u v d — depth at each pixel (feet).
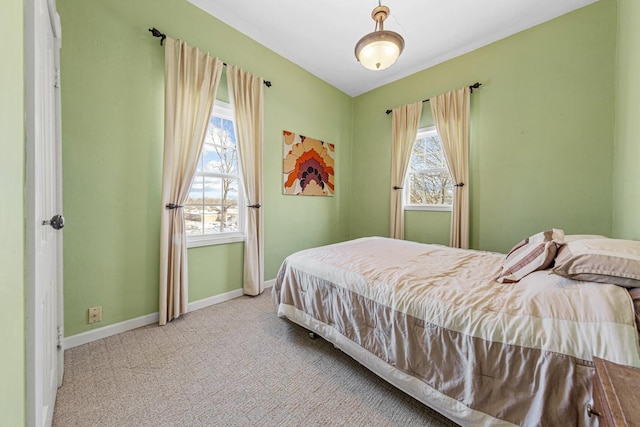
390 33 5.17
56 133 4.46
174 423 3.81
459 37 8.80
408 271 5.14
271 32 8.80
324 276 5.61
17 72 1.90
